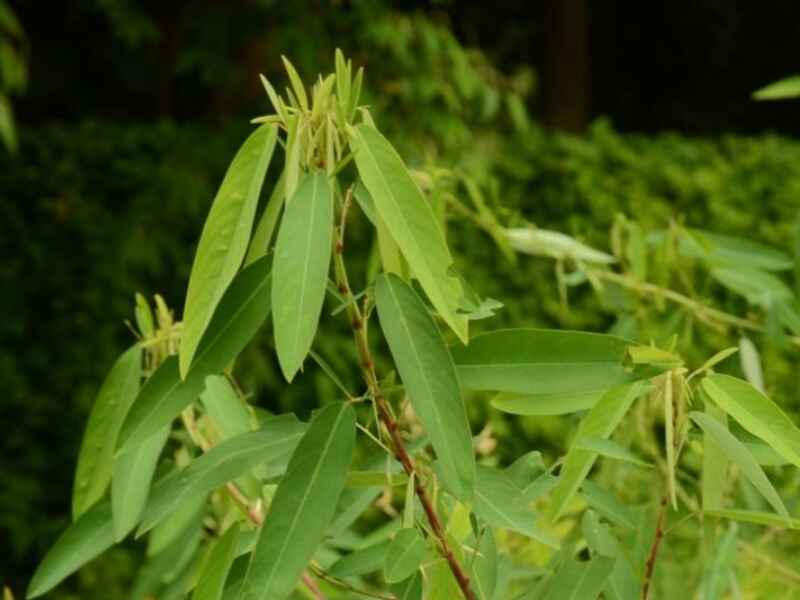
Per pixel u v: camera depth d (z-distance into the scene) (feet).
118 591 15.93
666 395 3.66
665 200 18.62
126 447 3.74
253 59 18.80
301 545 3.47
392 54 17.72
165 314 4.58
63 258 17.13
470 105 18.80
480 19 29.99
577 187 18.30
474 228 17.67
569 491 3.76
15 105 24.62
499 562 4.48
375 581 8.99
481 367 3.72
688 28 31.83
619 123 32.37
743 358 6.40
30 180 17.17
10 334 16.97
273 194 3.76
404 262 3.68
